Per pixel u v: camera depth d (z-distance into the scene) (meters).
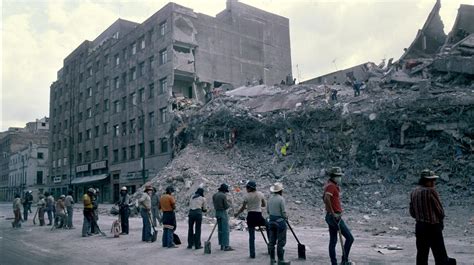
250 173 26.06
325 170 23.16
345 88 32.03
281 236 7.92
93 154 55.34
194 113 36.28
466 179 18.73
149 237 12.27
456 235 12.16
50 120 70.50
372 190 20.62
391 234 12.83
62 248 11.28
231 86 45.09
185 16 43.88
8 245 12.06
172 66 41.66
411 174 20.55
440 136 21.00
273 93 34.62
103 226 17.89
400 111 22.55
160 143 41.97
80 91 60.66
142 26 46.97
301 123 27.23
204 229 15.40
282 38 56.25
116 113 50.88
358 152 23.36
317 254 9.11
